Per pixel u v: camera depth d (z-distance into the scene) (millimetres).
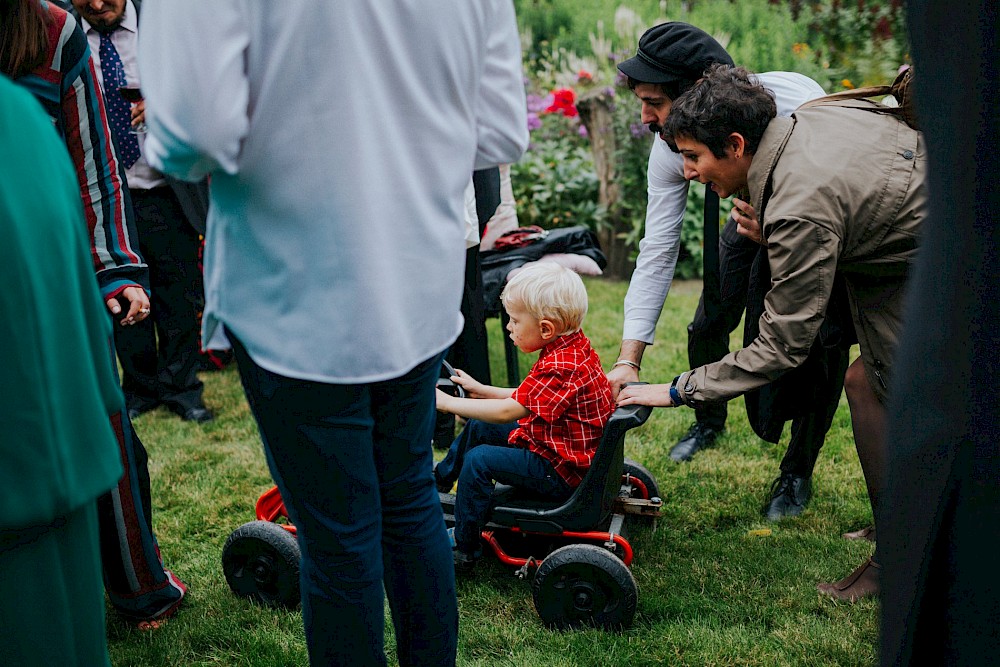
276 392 1607
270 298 1558
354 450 1650
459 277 1698
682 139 2518
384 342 1548
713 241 3182
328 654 1785
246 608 2727
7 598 1350
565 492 2717
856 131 2373
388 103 1498
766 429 3188
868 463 2684
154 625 2645
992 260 1114
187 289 4289
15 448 1295
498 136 1801
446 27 1523
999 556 1152
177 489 3602
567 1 9977
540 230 4176
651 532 3146
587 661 2443
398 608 1902
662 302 3191
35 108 1352
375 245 1507
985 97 1083
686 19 8438
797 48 7730
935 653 1261
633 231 6539
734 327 3566
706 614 2672
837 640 2490
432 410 1811
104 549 2529
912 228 2303
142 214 4094
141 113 3807
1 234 1256
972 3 1073
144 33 1391
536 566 2830
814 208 2301
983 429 1146
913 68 1183
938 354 1183
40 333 1306
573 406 2674
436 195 1604
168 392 4391
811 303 2383
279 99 1441
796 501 3311
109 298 2373
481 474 2697
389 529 1836
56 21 2246
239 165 1505
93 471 1420
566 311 2627
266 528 2697
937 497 1200
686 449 3779
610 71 7449
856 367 2695
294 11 1393
